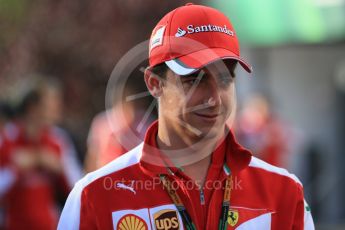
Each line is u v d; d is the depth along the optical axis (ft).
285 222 36.14
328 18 106.73
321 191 121.49
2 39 122.93
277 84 119.55
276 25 107.86
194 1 110.73
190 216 35.22
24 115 72.64
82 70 116.98
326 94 120.98
